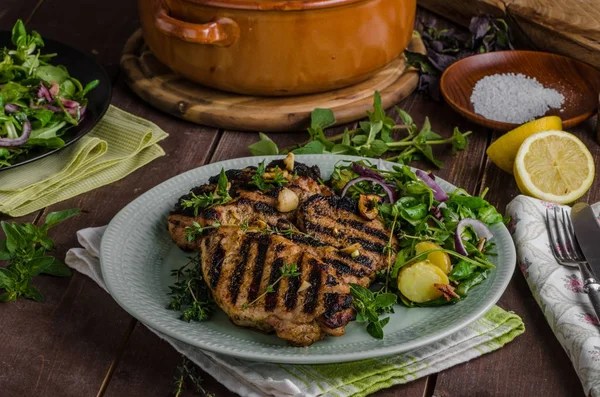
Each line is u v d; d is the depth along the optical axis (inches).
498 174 47.6
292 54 47.8
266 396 38.3
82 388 39.1
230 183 43.0
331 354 37.3
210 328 39.2
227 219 41.5
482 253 40.9
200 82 49.8
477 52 53.2
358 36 47.9
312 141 46.5
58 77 48.9
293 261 39.1
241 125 49.6
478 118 48.4
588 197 46.5
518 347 40.1
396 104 51.5
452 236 41.4
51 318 41.2
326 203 41.7
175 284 40.3
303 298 38.2
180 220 41.9
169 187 43.8
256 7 46.5
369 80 51.5
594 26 52.5
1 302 41.7
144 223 42.6
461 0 55.6
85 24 56.8
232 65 48.3
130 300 39.4
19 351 40.1
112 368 39.7
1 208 45.0
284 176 43.0
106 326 41.0
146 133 48.1
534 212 43.8
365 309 38.6
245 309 38.4
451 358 39.5
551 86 50.9
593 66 52.4
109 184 47.1
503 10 54.2
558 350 40.1
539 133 46.2
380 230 41.2
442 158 48.4
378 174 43.2
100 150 47.1
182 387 39.0
